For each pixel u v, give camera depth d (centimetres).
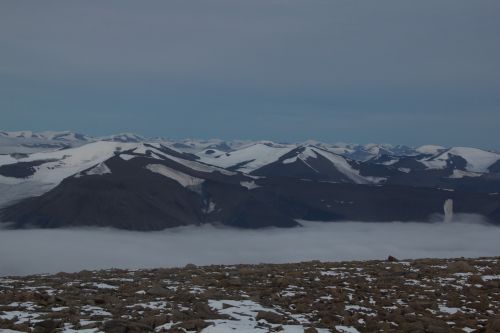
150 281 2647
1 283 2627
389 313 2011
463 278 2752
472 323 1900
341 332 1727
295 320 1853
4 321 1702
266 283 2583
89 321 1739
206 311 1916
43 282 2673
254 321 1809
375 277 2784
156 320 1752
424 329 1809
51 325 1659
